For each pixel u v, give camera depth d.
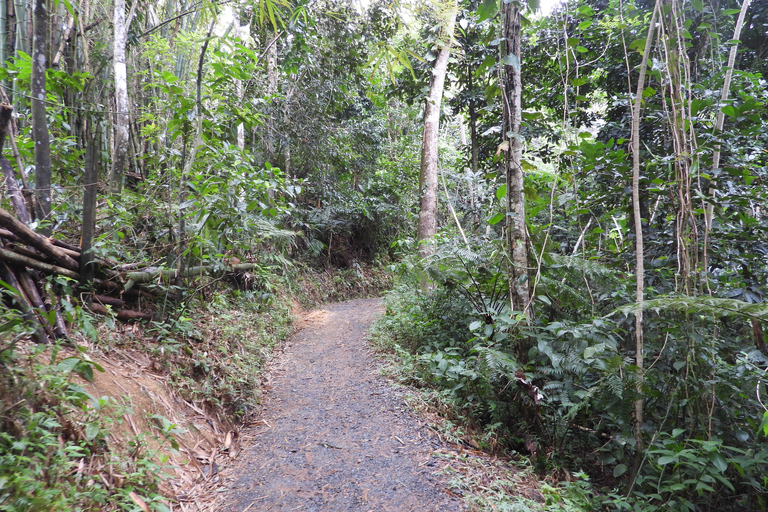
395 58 3.02
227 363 3.98
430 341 4.80
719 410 2.77
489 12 3.09
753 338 3.50
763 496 2.70
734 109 3.11
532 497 2.56
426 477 2.63
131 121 5.51
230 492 2.54
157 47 5.75
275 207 4.76
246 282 6.16
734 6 5.15
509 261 3.46
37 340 2.56
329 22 7.62
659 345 3.26
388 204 13.24
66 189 4.10
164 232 4.34
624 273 3.81
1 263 2.61
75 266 3.16
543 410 3.33
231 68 4.42
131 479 2.17
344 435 3.20
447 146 15.34
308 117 8.78
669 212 3.65
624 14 4.72
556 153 7.18
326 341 6.02
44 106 3.08
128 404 2.69
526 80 7.47
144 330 3.66
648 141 4.73
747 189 3.34
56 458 1.95
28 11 4.07
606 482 3.12
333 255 12.68
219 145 4.42
